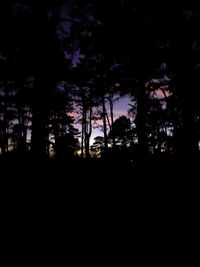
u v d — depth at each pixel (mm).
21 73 5438
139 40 4895
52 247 3764
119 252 3652
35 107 7480
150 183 6086
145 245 3803
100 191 6336
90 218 4758
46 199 5508
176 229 4121
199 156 5895
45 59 5320
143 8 4188
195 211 4508
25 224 4395
